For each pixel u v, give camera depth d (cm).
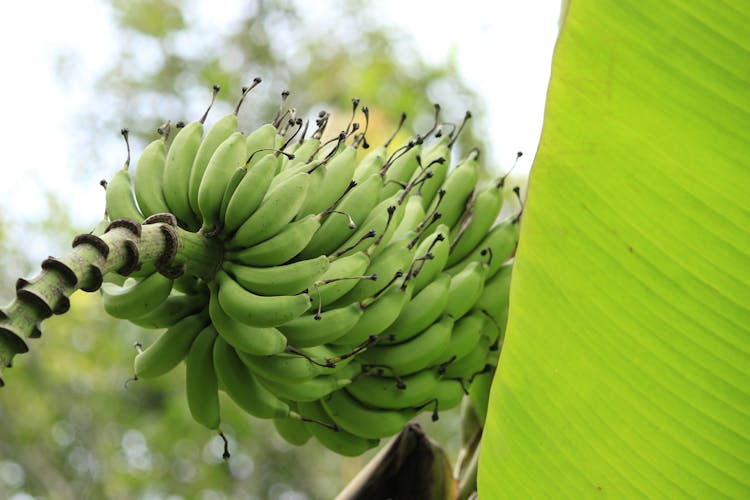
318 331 239
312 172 242
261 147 243
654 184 227
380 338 250
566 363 230
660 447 229
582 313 229
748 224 226
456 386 259
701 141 226
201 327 245
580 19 228
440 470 266
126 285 243
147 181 241
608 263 229
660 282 228
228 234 237
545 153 229
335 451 259
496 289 261
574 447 231
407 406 254
